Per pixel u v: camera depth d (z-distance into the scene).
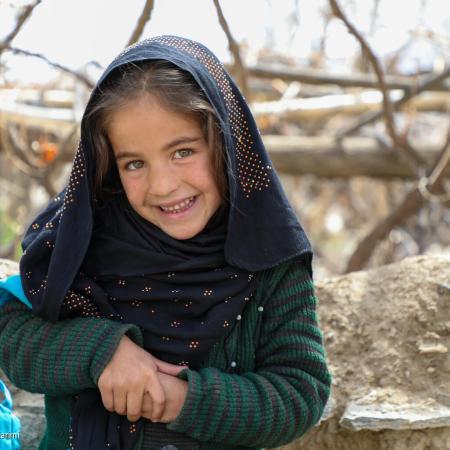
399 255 5.34
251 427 1.62
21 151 4.10
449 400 2.06
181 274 1.70
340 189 6.14
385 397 2.10
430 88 4.54
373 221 5.98
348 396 2.13
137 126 1.61
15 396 2.20
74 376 1.63
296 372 1.69
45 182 4.07
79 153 1.70
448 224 5.20
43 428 2.13
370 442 2.10
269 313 1.75
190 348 1.68
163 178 1.62
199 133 1.65
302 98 5.09
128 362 1.62
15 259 4.89
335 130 6.07
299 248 1.73
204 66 1.69
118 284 1.73
